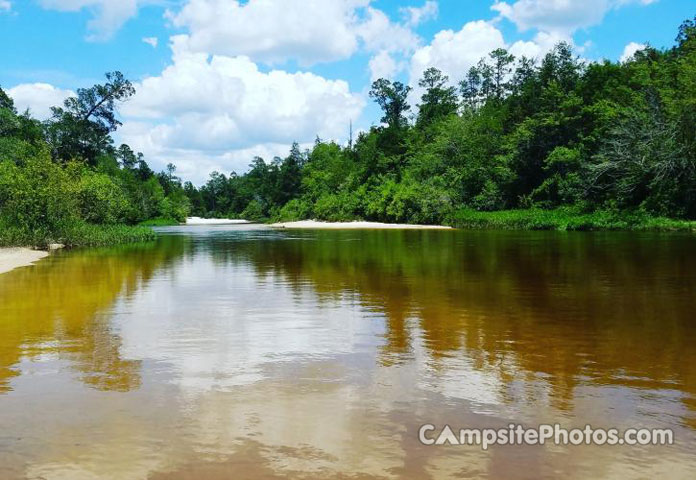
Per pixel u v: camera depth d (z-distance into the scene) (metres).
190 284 12.73
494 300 10.14
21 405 4.84
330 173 91.12
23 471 3.66
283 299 10.47
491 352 6.53
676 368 5.84
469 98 90.06
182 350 6.71
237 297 10.75
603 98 49.75
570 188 47.44
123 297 10.83
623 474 3.60
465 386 5.30
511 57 86.94
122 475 3.59
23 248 24.09
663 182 38.66
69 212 27.33
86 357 6.41
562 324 8.05
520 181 54.31
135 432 4.25
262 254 21.77
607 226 39.25
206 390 5.22
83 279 13.74
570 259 17.66
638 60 53.44
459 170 62.59
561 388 5.23
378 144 78.44
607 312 8.91
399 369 5.86
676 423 4.39
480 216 52.38
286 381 5.47
